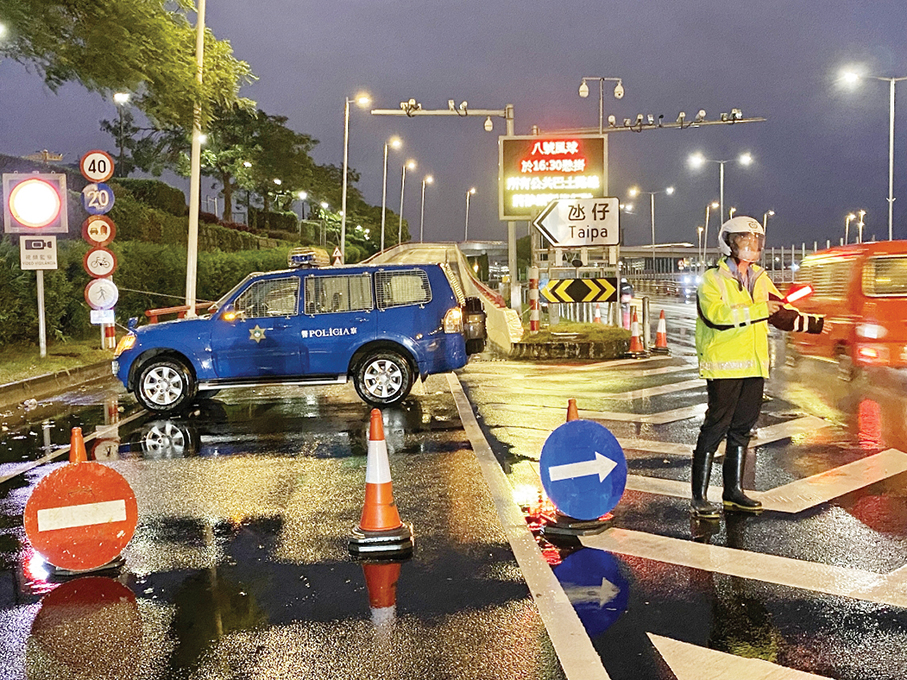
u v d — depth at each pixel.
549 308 21.66
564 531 5.73
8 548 5.80
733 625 4.24
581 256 23.09
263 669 3.90
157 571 5.24
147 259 26.47
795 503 6.37
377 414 5.61
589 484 5.78
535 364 16.33
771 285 6.05
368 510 5.53
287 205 93.19
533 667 3.85
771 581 4.81
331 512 6.41
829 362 13.22
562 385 13.16
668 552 5.34
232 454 8.54
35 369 14.87
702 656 3.92
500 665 3.87
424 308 11.21
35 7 15.98
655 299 62.47
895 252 11.94
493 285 71.38
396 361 11.09
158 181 45.66
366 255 103.94
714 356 5.98
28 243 15.77
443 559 5.32
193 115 19.11
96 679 3.85
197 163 21.53
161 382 11.12
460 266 58.88
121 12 16.83
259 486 7.21
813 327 5.89
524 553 5.39
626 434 9.20
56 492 5.21
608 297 17.95
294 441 9.10
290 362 11.14
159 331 11.13
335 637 4.22
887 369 12.30
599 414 10.47
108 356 17.50
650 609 4.46
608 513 5.97
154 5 17.84
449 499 6.68
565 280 18.00
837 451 8.08
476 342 11.57
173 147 49.19
